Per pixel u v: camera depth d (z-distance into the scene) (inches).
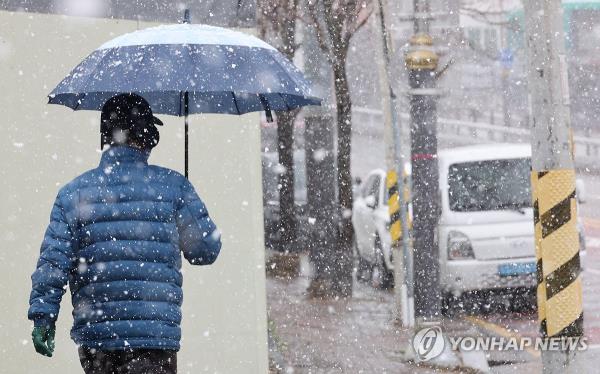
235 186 724.7
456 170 1262.3
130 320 438.0
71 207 446.6
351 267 1518.2
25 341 640.4
